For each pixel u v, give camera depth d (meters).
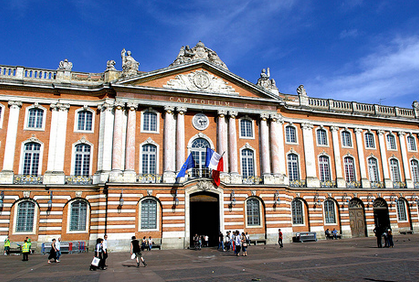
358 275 14.30
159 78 32.78
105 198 29.20
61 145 30.45
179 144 31.94
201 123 33.69
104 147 30.55
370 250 24.19
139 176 30.38
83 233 29.36
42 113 31.06
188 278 14.67
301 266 17.31
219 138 33.38
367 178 39.62
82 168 30.77
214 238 32.66
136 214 29.39
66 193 29.55
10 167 29.06
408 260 18.44
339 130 39.88
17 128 30.02
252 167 34.41
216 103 33.94
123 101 31.30
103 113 31.56
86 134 31.39
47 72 32.12
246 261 20.12
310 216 35.94
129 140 30.66
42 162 29.95
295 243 32.88
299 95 39.09
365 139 41.03
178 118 32.50
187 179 31.05
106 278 15.23
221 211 31.42
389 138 42.59
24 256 23.09
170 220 29.81
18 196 28.55
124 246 28.22
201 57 35.12
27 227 28.58
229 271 16.38
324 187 37.06
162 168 31.50
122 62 33.47
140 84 32.09
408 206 40.97
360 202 38.75
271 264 18.41
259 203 33.16
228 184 31.92
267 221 32.62
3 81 29.92
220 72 34.47
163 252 26.98
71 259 23.72
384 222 40.03
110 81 32.28
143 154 31.53
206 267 17.95
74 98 31.67
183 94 32.97
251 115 35.31
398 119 42.44
